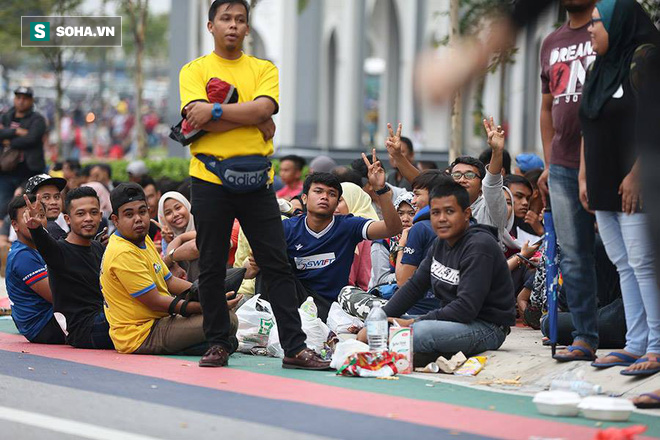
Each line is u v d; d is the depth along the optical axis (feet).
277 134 134.41
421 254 38.73
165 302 36.81
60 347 39.27
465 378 32.73
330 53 153.79
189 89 32.50
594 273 33.17
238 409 26.66
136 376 31.58
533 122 126.00
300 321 33.78
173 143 129.90
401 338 33.63
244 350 38.11
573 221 32.65
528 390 30.60
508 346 36.86
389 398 28.53
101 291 39.40
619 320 35.35
